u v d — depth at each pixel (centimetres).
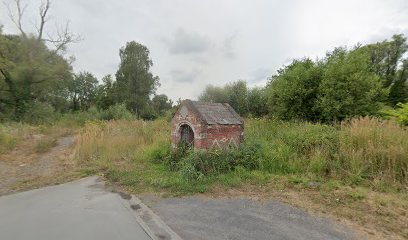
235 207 569
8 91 2784
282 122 1335
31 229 476
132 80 5128
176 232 457
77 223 500
